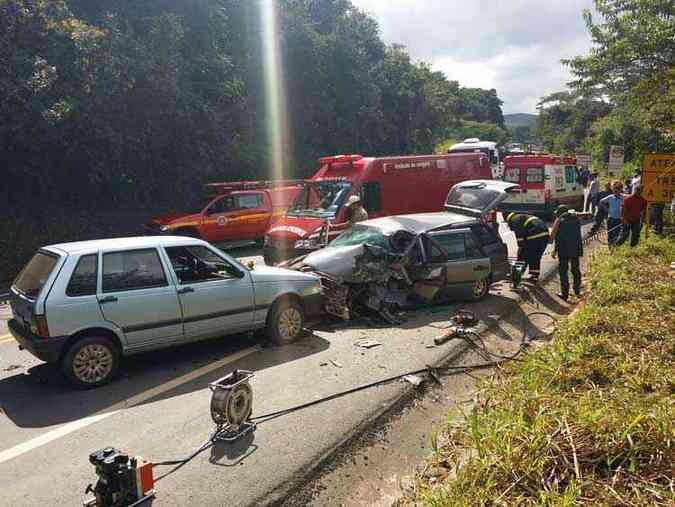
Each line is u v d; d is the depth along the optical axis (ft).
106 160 54.03
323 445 15.21
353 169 43.75
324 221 38.42
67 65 47.73
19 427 16.60
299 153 90.74
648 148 62.54
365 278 27.02
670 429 12.42
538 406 14.57
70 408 17.88
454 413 15.70
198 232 51.47
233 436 15.43
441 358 22.04
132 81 53.31
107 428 16.39
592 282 32.48
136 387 19.57
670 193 41.09
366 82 101.35
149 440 15.56
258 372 20.70
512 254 46.19
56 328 18.67
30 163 49.96
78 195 58.95
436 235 29.96
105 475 12.07
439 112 131.13
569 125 226.99
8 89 42.73
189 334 21.59
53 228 52.54
